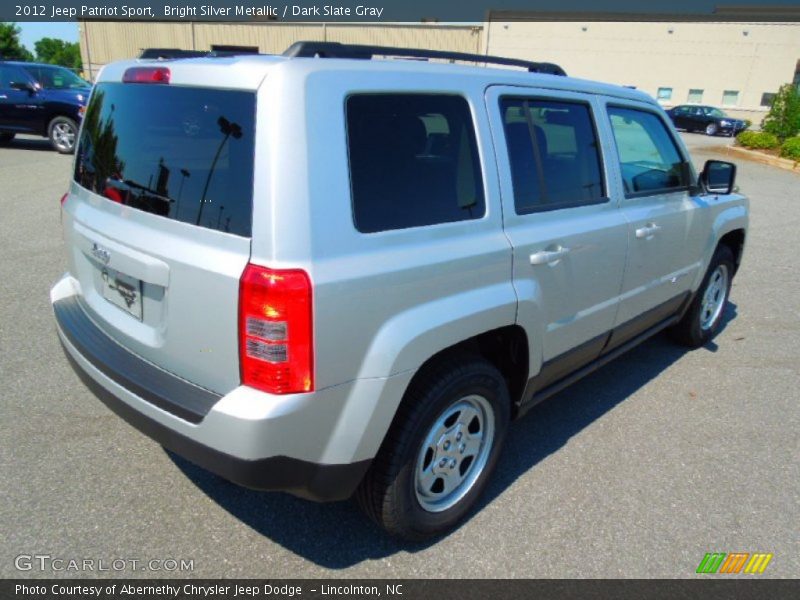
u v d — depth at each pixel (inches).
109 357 97.8
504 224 105.7
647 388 166.9
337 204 81.8
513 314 106.3
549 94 118.9
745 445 140.7
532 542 107.9
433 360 99.5
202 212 84.2
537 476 126.6
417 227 91.8
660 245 150.1
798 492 124.5
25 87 530.9
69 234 115.5
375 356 86.5
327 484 89.0
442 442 104.1
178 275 85.0
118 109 101.9
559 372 130.6
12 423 134.5
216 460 82.7
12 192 374.0
